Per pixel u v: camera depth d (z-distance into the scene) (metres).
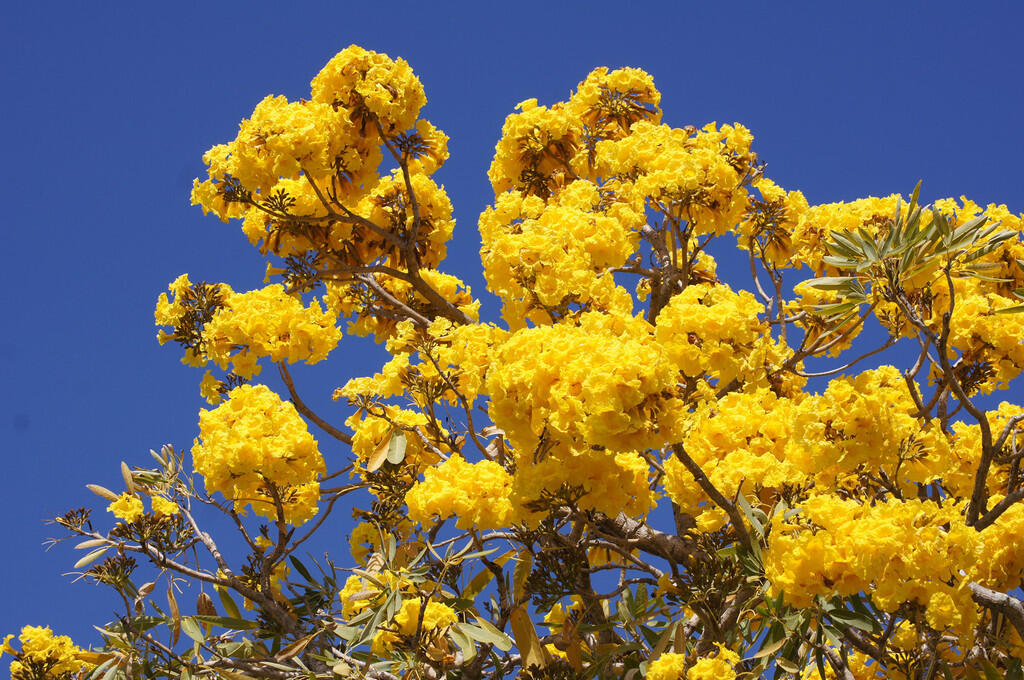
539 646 4.50
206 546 4.91
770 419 3.93
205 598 5.05
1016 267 5.40
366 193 6.03
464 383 5.06
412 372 5.13
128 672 4.57
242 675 4.54
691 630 4.68
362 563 5.43
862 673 4.65
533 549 4.54
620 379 3.03
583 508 4.04
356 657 5.00
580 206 5.46
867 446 3.52
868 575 3.20
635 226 5.49
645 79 7.00
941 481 4.78
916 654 3.51
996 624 3.89
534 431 3.55
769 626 3.59
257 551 4.87
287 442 4.60
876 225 5.58
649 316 6.29
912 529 3.23
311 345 5.87
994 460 4.48
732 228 5.71
